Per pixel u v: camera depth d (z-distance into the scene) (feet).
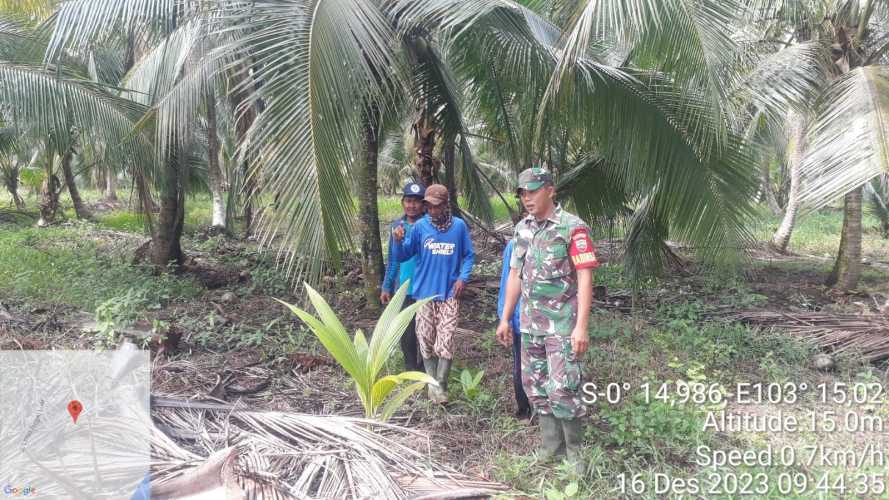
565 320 10.61
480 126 30.04
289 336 17.40
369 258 20.98
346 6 14.07
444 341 13.48
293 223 12.47
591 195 22.89
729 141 18.25
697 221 18.80
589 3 13.83
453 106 22.03
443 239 13.51
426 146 21.72
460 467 11.11
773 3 26.53
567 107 18.02
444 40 19.62
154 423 11.03
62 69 21.40
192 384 13.88
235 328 18.63
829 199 17.38
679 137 18.25
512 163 27.78
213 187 42.57
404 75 18.15
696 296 26.30
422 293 13.67
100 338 15.28
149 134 22.56
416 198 13.93
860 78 19.66
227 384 14.08
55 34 16.40
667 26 14.02
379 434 11.06
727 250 18.88
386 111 19.95
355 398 13.88
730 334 19.61
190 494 8.78
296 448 10.48
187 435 10.75
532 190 10.43
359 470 9.81
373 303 20.99
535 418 13.05
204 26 19.22
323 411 13.15
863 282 31.81
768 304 26.09
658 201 19.61
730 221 18.70
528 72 19.34
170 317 19.67
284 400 13.65
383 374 15.17
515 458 11.24
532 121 20.15
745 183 18.71
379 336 11.68
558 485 10.45
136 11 17.12
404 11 16.53
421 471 10.30
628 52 18.98
